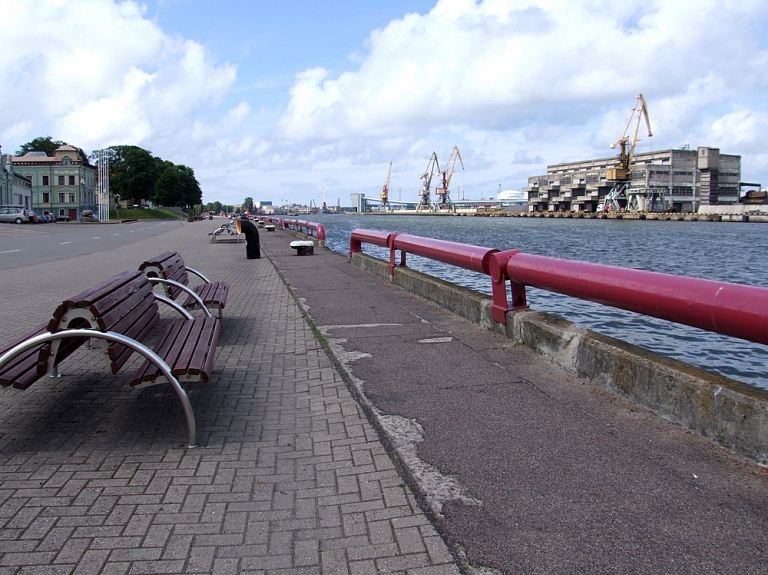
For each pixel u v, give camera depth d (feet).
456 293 25.71
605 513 9.29
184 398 12.07
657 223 369.71
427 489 10.16
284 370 17.88
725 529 8.80
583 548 8.40
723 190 540.11
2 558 8.32
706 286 12.14
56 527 9.12
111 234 126.11
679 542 8.50
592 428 12.67
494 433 12.51
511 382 15.96
